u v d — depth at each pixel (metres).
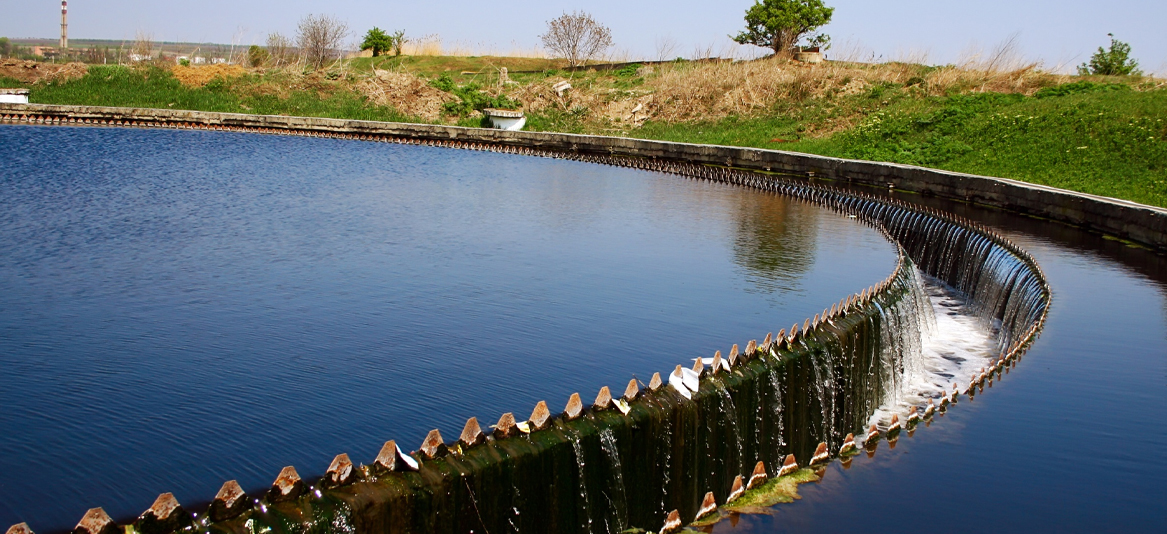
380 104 65.81
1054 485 8.40
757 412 10.54
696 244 19.39
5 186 26.53
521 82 70.75
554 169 37.56
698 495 9.78
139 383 9.91
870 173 35.47
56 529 6.74
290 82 67.88
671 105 61.47
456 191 28.47
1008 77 52.03
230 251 17.47
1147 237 21.86
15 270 15.33
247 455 8.09
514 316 13.04
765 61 64.62
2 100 58.19
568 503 8.27
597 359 11.23
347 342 11.56
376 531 6.93
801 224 22.73
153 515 6.29
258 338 11.66
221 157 38.88
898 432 9.67
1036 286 16.14
